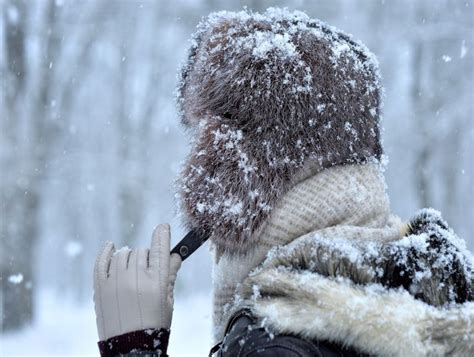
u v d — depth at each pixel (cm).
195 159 129
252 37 132
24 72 1302
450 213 1574
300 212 125
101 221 2453
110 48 1866
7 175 1216
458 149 1491
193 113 139
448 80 1401
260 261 126
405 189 1619
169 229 134
